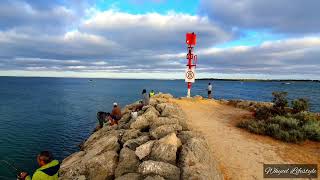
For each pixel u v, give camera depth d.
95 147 13.46
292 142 13.70
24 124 41.72
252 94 131.62
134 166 10.04
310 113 18.23
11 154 25.30
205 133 14.98
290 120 16.05
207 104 26.86
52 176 7.26
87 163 10.57
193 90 162.50
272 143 13.50
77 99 92.44
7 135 33.50
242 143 13.36
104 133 19.39
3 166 21.97
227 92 150.62
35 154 25.47
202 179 8.26
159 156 9.94
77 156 15.02
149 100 23.16
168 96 31.12
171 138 10.50
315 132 14.30
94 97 102.19
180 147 10.59
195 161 9.26
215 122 18.03
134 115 18.34
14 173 20.55
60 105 71.88
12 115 51.72
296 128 15.08
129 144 11.64
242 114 21.19
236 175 9.98
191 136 11.60
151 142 10.73
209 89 32.69
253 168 10.57
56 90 150.38
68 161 14.73
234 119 19.19
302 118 17.12
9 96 101.31
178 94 121.12
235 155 11.79
